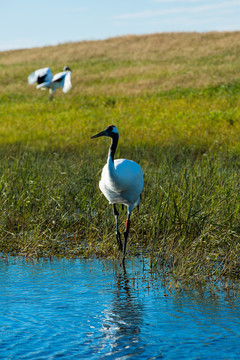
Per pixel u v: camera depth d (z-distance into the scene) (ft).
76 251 36.01
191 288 28.02
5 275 30.53
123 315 24.14
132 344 21.06
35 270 31.65
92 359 19.76
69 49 225.15
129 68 178.70
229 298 26.32
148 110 118.62
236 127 94.38
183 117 107.14
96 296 26.81
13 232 39.65
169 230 35.94
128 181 34.58
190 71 162.40
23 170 49.60
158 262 32.60
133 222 41.19
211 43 205.05
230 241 34.35
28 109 131.44
